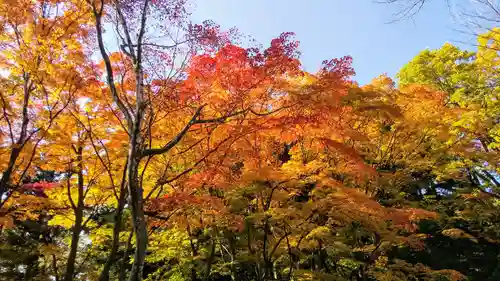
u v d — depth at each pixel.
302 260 12.10
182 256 12.12
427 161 10.56
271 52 6.71
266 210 9.01
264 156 9.55
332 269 12.53
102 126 9.16
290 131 8.45
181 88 6.90
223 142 7.62
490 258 17.66
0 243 14.71
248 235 9.71
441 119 10.69
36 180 14.57
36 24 7.89
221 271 13.12
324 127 8.23
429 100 10.50
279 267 12.86
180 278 13.37
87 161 9.57
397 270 11.28
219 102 7.11
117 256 16.59
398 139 10.55
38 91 8.65
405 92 10.96
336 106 7.98
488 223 15.63
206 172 7.88
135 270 5.73
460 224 17.66
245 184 8.28
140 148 6.35
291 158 9.79
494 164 11.84
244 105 7.45
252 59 6.71
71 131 9.15
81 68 8.16
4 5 7.54
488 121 11.55
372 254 10.18
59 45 7.81
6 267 15.35
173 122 8.00
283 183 8.59
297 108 7.49
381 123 10.47
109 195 10.94
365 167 8.46
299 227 8.69
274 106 8.21
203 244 12.49
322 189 8.91
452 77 14.55
